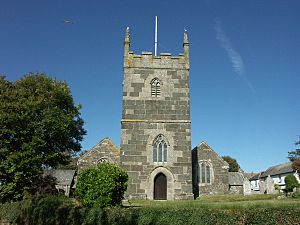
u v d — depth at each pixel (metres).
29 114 31.11
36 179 31.36
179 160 35.62
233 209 16.33
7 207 26.61
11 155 29.44
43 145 31.05
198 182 46.09
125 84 37.25
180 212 16.92
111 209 19.05
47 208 21.91
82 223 19.48
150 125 36.28
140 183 34.72
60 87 35.34
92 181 21.39
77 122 37.66
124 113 36.38
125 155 35.28
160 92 37.31
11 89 33.22
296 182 45.56
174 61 38.34
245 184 60.00
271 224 15.67
